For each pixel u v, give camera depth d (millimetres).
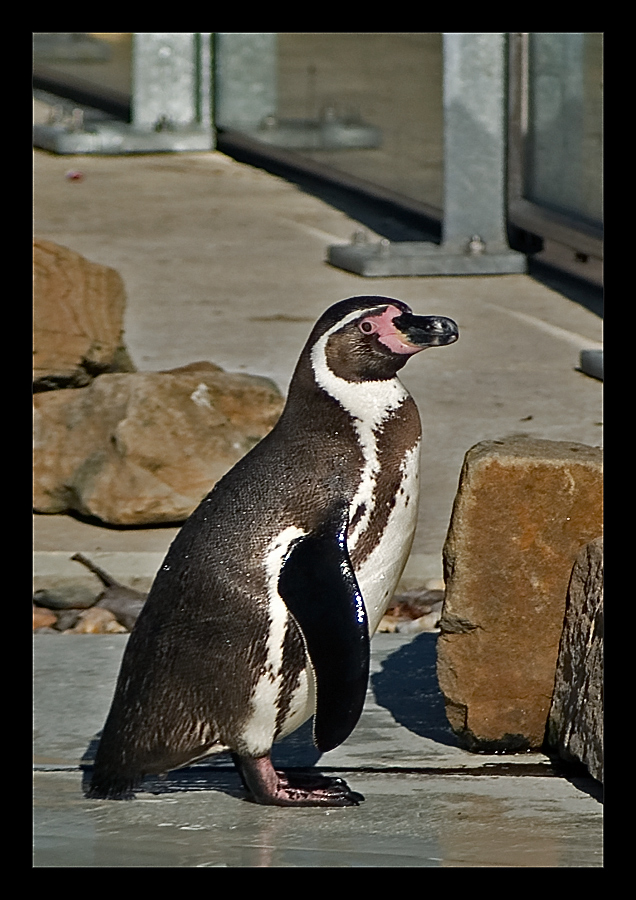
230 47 54719
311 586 12484
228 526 12875
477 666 14531
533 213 36438
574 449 14711
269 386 23578
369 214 45219
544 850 11250
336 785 13195
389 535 13312
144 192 47906
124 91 61844
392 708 16141
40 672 17391
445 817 12477
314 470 13039
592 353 28938
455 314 33594
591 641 13672
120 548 20922
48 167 52094
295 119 51438
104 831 11977
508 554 14367
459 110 37156
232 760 14516
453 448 24562
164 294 35031
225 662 12750
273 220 44062
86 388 23641
